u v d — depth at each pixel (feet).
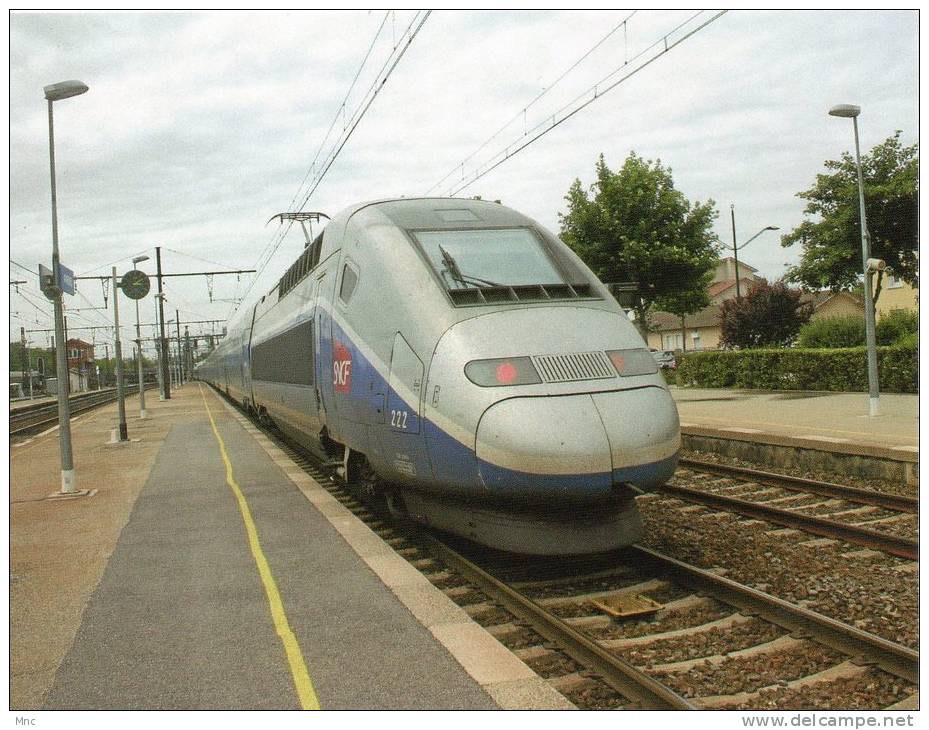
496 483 20.16
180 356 270.87
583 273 25.55
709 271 81.00
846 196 75.15
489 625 18.38
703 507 31.17
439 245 25.36
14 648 17.11
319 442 34.91
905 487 33.32
